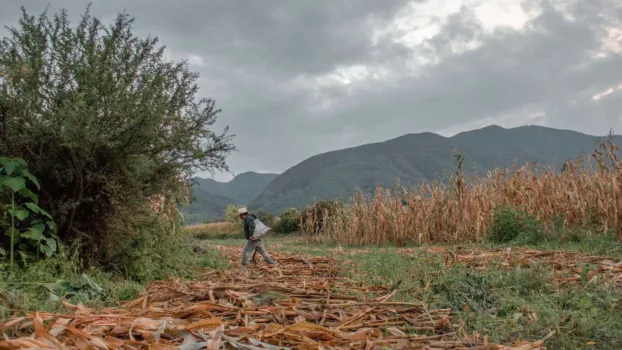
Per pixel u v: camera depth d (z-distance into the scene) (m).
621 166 11.95
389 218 18.00
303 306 4.67
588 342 4.36
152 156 7.65
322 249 16.09
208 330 3.34
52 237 6.78
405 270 7.66
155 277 8.07
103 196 7.26
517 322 4.89
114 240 7.64
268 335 3.36
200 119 8.02
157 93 7.38
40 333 2.86
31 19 7.08
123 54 7.42
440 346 3.71
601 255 9.36
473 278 6.54
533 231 12.75
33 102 6.63
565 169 14.79
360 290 6.09
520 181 15.42
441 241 16.47
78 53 7.25
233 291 5.10
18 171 6.30
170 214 9.35
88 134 6.45
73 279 6.02
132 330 3.32
